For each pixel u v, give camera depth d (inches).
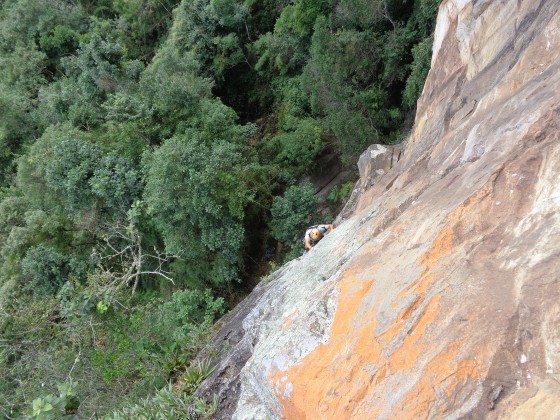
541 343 110.7
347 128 520.1
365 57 506.9
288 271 326.0
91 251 607.2
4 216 644.7
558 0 202.4
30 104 791.7
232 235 495.8
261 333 248.5
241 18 727.7
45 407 240.7
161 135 578.2
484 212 155.4
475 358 119.4
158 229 544.7
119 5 918.4
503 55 240.7
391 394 132.6
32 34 881.5
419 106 359.6
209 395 261.9
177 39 764.0
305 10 574.6
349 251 237.8
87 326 372.2
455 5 296.8
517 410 104.6
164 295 586.2
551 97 166.9
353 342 160.4
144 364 367.9
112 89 621.0
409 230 189.3
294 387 165.5
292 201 518.3
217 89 813.2
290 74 706.8
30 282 558.9
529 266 125.9
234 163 521.3
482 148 195.6
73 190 547.5
